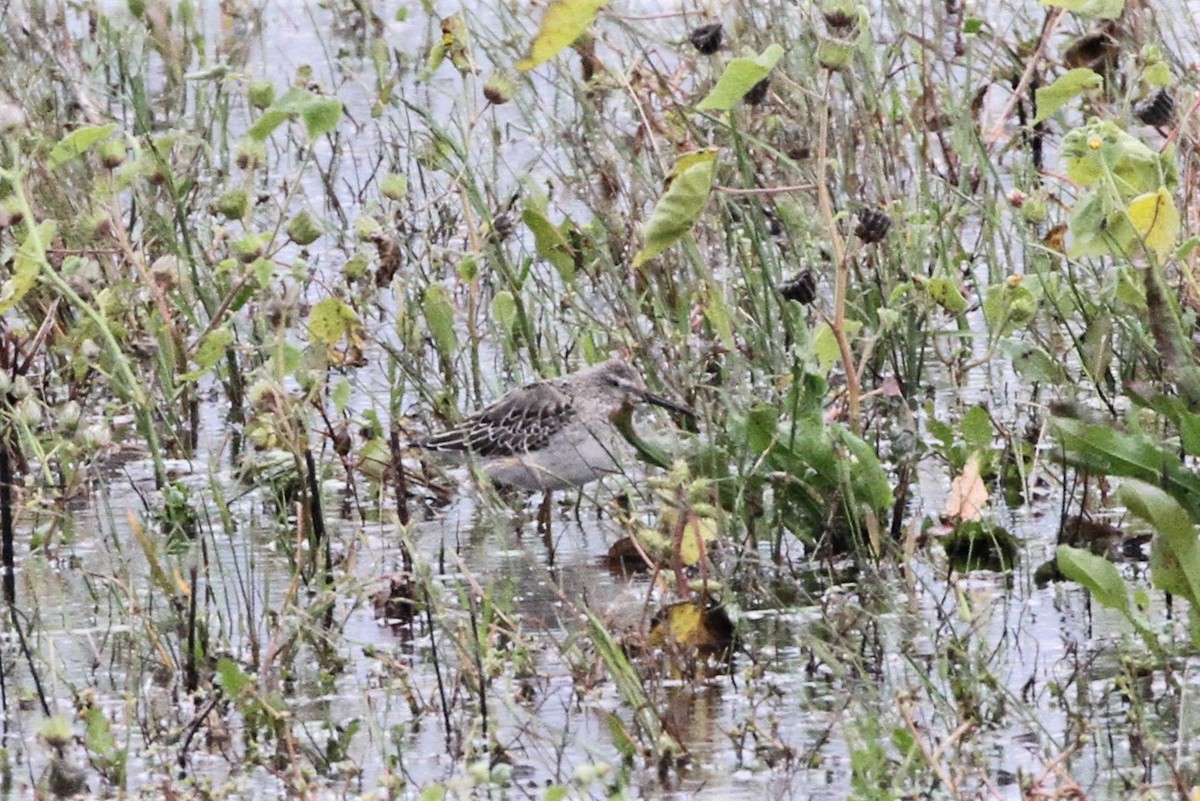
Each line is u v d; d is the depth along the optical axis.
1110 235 11.50
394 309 16.02
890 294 13.76
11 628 11.11
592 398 12.53
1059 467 12.35
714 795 8.73
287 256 17.20
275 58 21.20
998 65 16.83
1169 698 9.39
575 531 12.44
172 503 12.35
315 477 12.27
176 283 13.45
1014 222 14.19
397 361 13.70
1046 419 11.72
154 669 10.47
